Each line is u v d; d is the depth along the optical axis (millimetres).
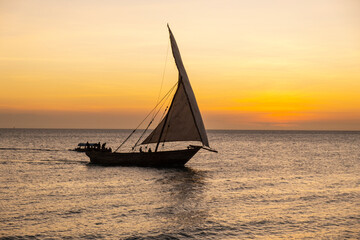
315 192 28875
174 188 30344
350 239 17641
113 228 18891
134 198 26031
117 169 42438
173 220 20406
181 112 41906
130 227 19094
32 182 32438
